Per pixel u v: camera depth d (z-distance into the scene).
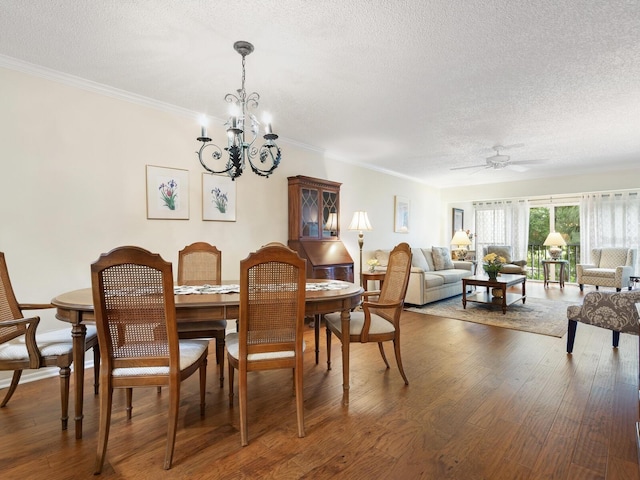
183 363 1.74
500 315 4.60
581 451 1.67
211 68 2.55
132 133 3.05
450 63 2.46
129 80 2.76
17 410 2.10
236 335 2.27
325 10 1.88
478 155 5.16
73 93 2.73
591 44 2.20
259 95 3.01
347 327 2.21
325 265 4.24
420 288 5.00
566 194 6.55
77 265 2.76
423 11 1.88
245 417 1.76
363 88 2.88
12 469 1.56
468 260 7.54
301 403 1.84
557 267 7.72
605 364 2.82
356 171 5.59
